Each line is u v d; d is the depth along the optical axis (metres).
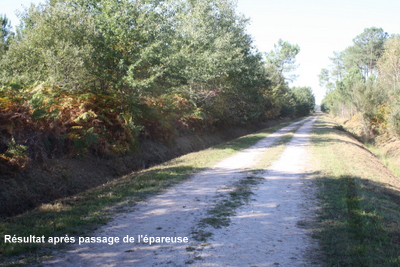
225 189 8.52
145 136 16.03
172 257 4.38
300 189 8.62
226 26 24.48
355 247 4.70
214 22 23.11
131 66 13.07
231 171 11.31
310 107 122.94
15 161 8.38
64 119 11.43
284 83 63.66
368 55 64.56
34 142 9.61
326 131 35.19
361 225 5.75
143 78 14.70
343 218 6.11
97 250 4.58
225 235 5.23
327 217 6.21
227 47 22.14
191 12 22.27
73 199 7.49
